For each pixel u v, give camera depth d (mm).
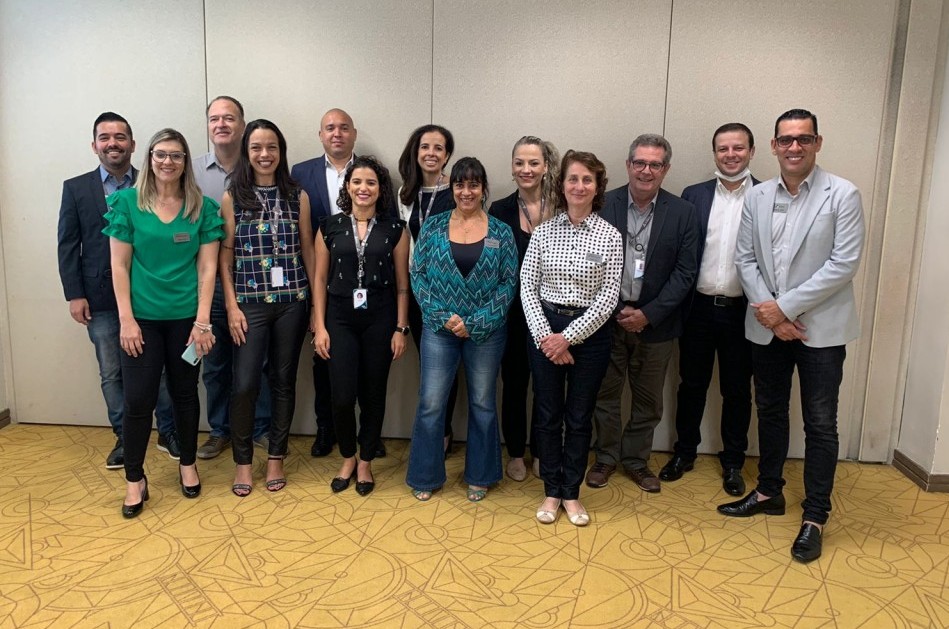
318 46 3270
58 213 3436
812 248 2377
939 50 2971
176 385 2674
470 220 2648
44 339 3568
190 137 3369
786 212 2438
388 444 3508
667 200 2764
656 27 3131
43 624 1939
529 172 2746
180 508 2701
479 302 2617
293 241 2754
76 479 2965
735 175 2844
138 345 2502
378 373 2783
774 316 2404
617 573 2264
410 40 3238
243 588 2143
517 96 3236
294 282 2766
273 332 2797
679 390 3111
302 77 3295
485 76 3232
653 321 2730
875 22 3010
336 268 2695
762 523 2646
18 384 3627
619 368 2947
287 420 2891
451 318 2590
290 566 2277
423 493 2816
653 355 2865
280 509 2711
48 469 3072
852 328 2422
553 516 2615
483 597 2113
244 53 3293
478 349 2660
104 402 3617
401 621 1986
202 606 2043
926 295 3041
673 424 3414
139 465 2627
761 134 3152
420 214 2996
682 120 3184
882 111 3061
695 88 3156
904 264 3139
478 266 2582
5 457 3207
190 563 2285
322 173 3121
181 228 2529
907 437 3168
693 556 2383
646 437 3002
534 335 2510
